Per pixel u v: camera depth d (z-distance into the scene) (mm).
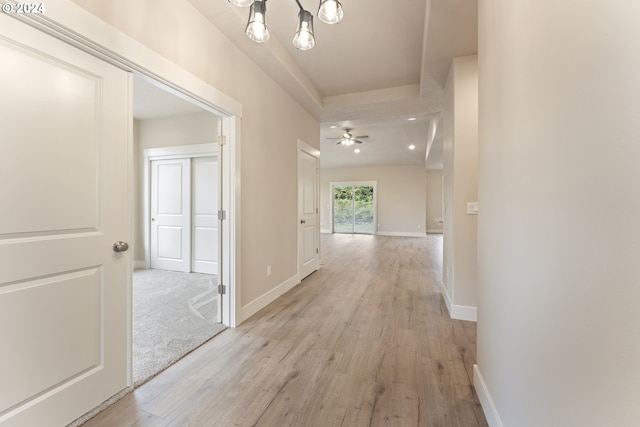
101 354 1488
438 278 4277
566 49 748
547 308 848
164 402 1558
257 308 2906
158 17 1766
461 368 1907
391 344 2240
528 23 977
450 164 2951
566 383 746
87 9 1366
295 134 3809
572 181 722
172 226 4609
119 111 1550
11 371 1157
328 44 2779
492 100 1367
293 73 3078
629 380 534
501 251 1249
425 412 1498
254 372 1851
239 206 2564
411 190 10336
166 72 1794
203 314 2803
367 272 4656
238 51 2555
